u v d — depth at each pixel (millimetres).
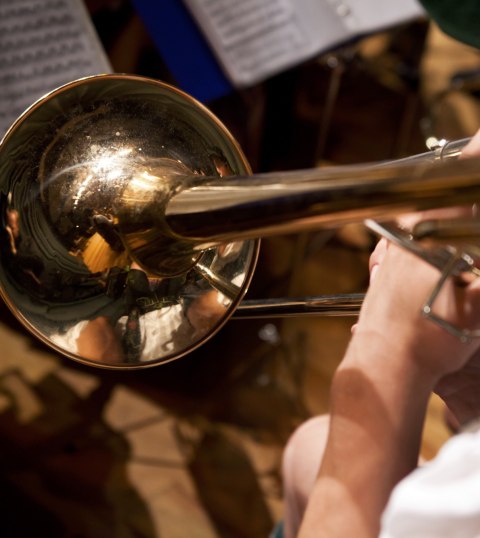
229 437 1668
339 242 2074
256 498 1563
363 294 920
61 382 1735
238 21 1400
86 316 937
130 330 938
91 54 1289
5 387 1713
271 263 1953
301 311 930
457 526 722
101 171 923
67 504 1521
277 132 1727
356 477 812
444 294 788
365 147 2307
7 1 1281
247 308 939
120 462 1601
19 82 1274
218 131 947
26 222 929
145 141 939
